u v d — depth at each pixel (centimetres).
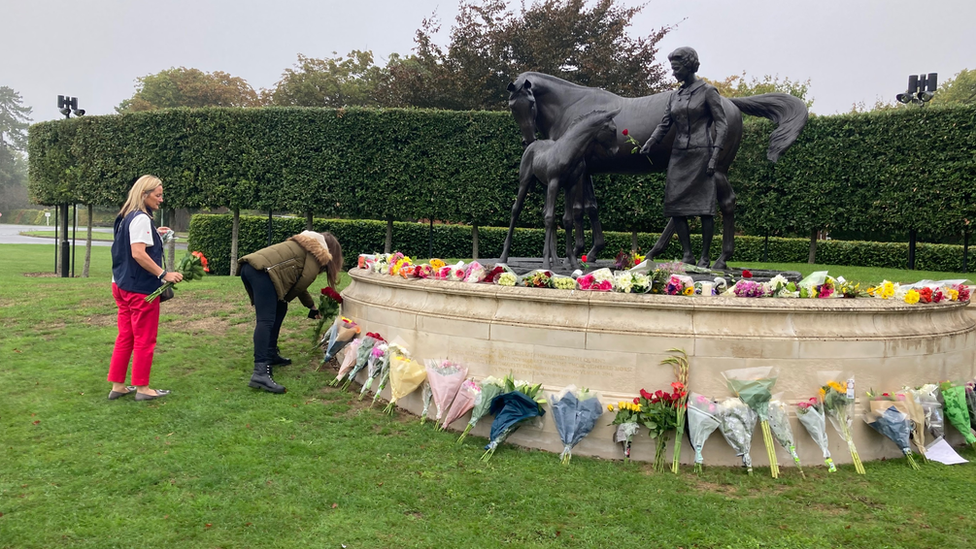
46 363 600
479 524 323
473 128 1290
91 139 1402
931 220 1147
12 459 383
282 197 1341
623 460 420
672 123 613
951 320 496
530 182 639
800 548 308
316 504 339
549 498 355
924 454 435
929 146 1137
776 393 423
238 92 4428
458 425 472
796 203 1258
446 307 502
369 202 1328
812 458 426
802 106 621
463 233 1532
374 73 3453
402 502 347
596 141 634
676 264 556
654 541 312
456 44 2198
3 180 7494
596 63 2064
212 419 468
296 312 845
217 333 736
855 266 1419
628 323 435
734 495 371
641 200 1254
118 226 489
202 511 326
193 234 1525
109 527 307
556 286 467
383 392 536
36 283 1093
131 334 500
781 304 427
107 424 447
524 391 436
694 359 424
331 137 1321
